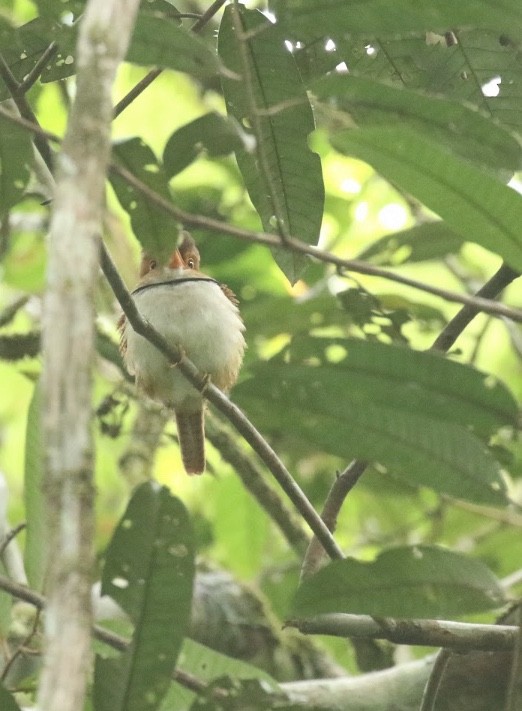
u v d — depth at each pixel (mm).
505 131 5480
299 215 6934
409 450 5473
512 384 15203
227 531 12812
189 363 6816
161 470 14352
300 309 11547
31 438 7738
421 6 5078
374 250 11227
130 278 12633
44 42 6832
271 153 6762
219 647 10344
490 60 7312
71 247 3367
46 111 14148
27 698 7613
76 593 3023
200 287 9836
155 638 5418
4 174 6574
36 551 7688
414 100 5367
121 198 5980
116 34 3723
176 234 6082
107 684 5449
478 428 5480
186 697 7203
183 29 5078
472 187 4812
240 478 11875
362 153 4852
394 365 5297
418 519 13758
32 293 12656
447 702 7629
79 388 3197
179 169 6348
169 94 15094
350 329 12078
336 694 7715
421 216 13164
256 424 5594
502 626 6547
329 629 6516
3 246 11594
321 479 13109
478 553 12875
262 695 5953
